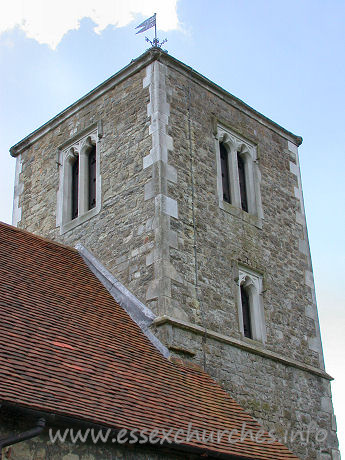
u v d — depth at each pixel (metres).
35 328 10.48
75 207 16.27
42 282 12.45
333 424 15.31
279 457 10.94
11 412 8.32
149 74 15.43
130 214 14.42
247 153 16.69
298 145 18.48
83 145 16.44
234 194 15.79
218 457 10.08
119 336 12.02
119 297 13.62
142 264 13.64
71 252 14.80
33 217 17.05
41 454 8.67
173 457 10.01
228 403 12.04
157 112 14.79
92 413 9.02
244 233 15.45
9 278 11.85
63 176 16.62
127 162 15.05
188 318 13.19
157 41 15.88
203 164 15.24
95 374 10.13
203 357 13.01
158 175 14.14
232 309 14.27
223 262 14.58
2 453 8.35
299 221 17.28
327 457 14.76
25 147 18.25
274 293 15.52
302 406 14.75
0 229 13.73
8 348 9.43
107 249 14.58
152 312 12.95
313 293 16.61
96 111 16.48
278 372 14.57
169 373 11.77
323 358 16.00
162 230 13.57
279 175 17.34
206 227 14.55
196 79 16.08
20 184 17.92
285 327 15.40
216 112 16.25
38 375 9.17
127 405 9.81
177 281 13.35
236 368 13.61
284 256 16.30
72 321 11.51
